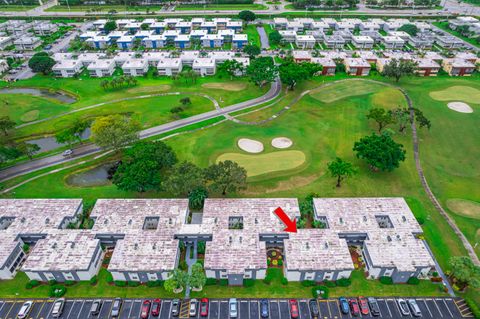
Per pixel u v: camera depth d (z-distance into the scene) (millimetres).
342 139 137875
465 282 78688
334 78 194750
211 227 90000
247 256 82438
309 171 119562
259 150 130750
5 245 85438
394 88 181875
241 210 95312
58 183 115688
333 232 88250
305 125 147500
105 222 91312
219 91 179250
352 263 80688
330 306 77625
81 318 75250
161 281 82250
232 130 143750
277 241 91125
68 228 94312
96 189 112500
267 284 82375
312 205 99250
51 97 176000
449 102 167125
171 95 175375
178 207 96812
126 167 105375
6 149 117188
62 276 81312
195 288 81000
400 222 91500
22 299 78938
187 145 133375
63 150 134000
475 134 141500
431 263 80625
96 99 171875
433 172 120000
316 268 79438
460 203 106688
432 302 78000
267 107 162875
